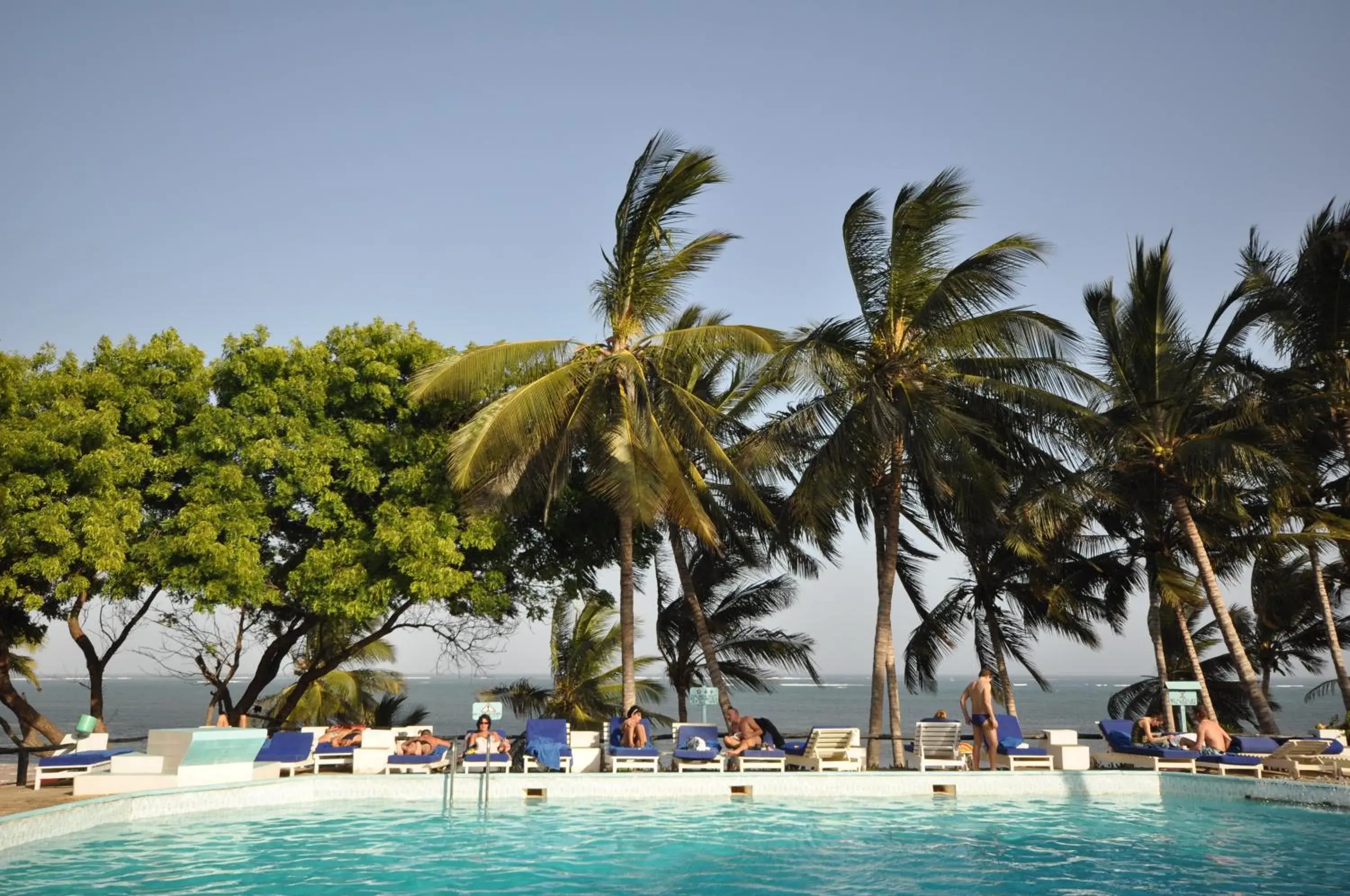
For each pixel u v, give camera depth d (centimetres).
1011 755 1864
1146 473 2375
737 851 1198
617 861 1131
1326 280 2064
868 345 2198
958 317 2086
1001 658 2684
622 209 2208
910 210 2148
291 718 3109
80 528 1947
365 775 1631
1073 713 10412
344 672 3306
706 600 2795
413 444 2192
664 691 3531
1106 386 2186
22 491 1941
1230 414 2248
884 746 4016
